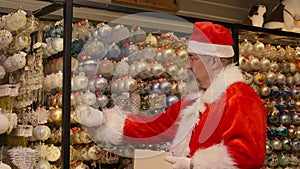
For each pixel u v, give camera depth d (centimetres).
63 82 202
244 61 282
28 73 212
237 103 168
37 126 209
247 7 356
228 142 164
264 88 290
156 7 303
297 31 321
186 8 325
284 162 292
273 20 324
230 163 160
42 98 213
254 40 292
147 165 198
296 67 302
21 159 200
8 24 203
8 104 205
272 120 293
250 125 164
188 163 171
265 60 289
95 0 279
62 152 200
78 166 219
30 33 212
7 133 201
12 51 209
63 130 200
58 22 215
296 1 328
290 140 295
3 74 201
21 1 224
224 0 345
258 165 162
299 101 302
